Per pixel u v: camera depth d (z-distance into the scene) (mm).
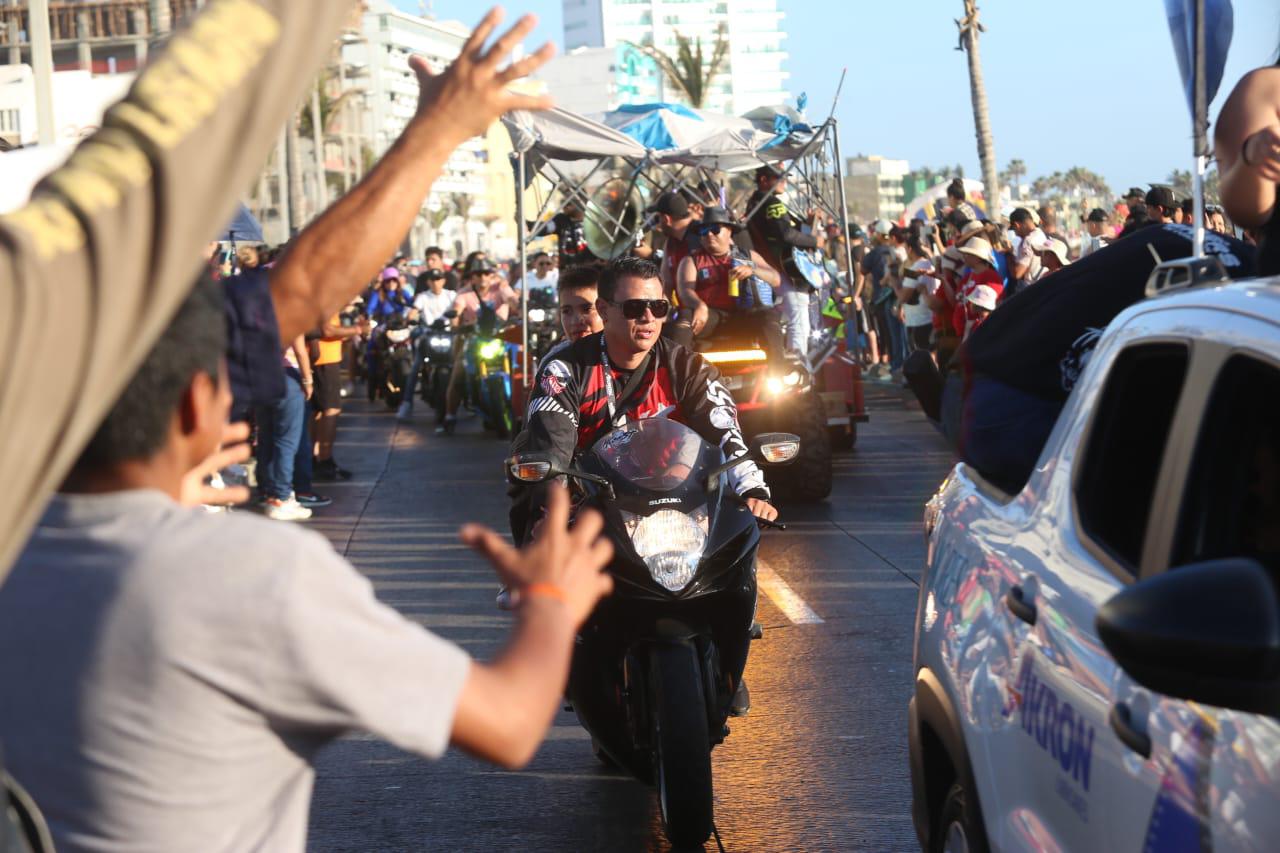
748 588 4949
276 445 12141
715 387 5273
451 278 25188
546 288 18266
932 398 4441
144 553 1778
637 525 4805
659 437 5008
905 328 21531
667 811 4660
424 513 12336
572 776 5723
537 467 4863
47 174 1249
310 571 1796
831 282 16219
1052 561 2963
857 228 25141
